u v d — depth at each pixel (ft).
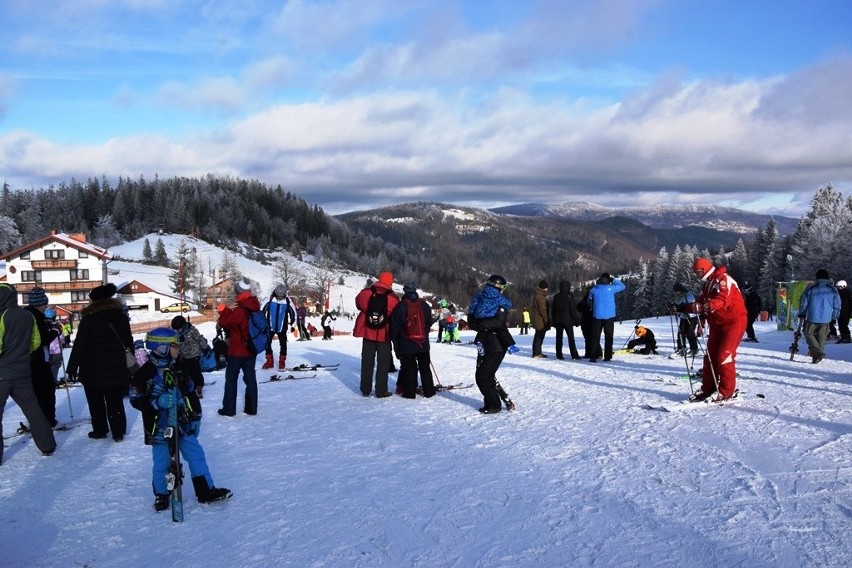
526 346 64.03
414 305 32.99
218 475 21.09
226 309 30.66
